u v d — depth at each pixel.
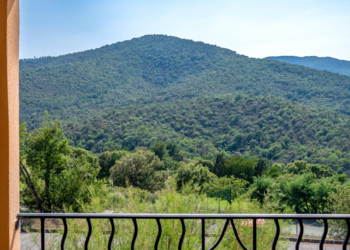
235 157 42.56
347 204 10.73
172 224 2.96
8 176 1.39
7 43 1.38
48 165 13.66
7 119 1.38
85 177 13.83
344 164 50.91
